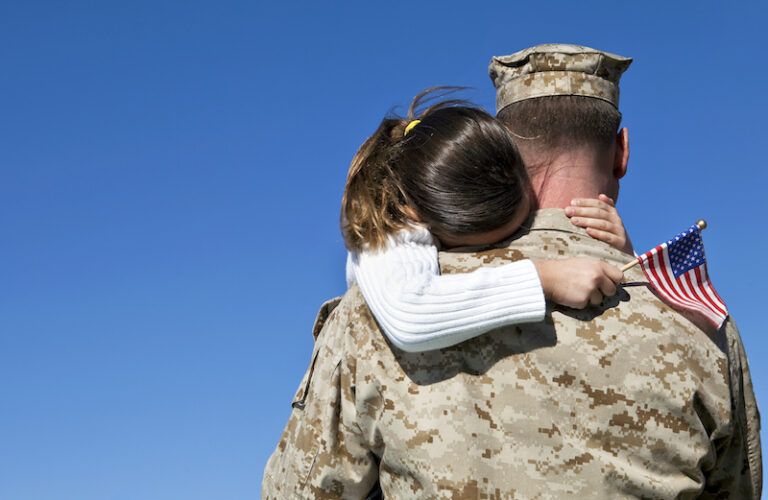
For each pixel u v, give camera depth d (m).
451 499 2.48
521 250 2.70
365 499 2.71
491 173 2.69
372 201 2.74
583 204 2.78
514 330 2.57
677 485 2.58
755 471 2.83
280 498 2.78
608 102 2.88
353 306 2.72
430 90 3.02
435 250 2.71
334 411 2.69
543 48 2.90
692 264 2.71
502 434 2.52
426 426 2.54
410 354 2.60
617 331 2.59
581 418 2.53
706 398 2.63
